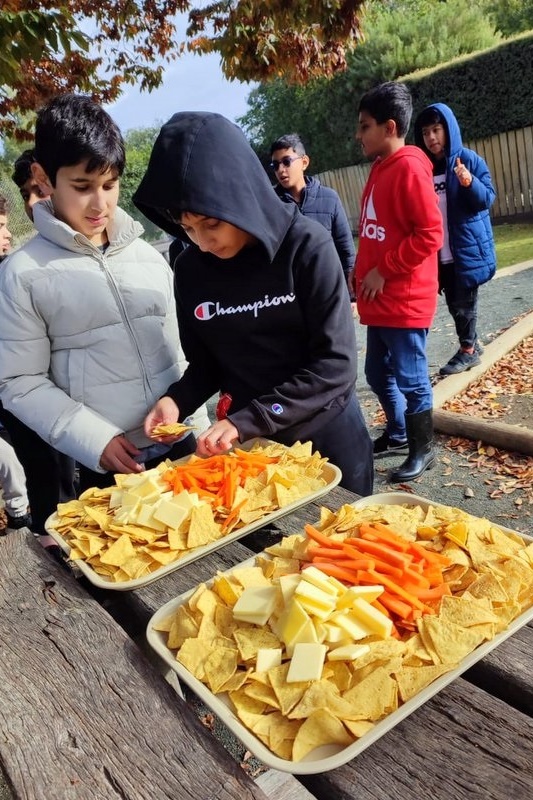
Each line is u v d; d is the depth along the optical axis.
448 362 3.97
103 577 1.11
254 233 1.23
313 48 5.23
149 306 1.69
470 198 3.43
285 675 0.77
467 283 3.64
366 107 2.42
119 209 1.65
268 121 15.34
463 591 0.90
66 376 1.65
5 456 2.79
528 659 0.79
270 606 0.88
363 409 3.87
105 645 0.98
